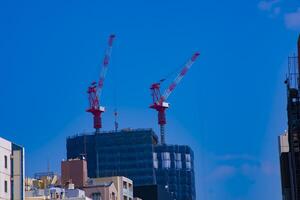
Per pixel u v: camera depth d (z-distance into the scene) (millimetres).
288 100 150375
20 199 159250
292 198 154500
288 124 154500
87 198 192875
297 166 143250
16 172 160875
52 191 190875
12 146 162125
